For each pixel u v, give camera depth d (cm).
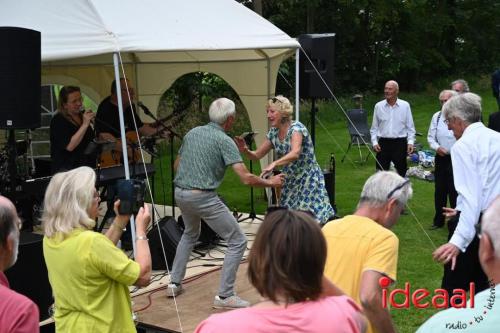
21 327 189
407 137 712
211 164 421
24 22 474
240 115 1387
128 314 259
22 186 506
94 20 471
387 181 245
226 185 933
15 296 194
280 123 471
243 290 474
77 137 530
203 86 1316
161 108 1294
